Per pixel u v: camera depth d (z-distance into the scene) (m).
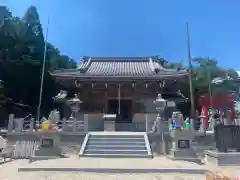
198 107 34.78
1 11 41.00
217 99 26.52
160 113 22.81
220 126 13.11
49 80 43.44
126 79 23.95
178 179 9.05
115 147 15.21
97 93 25.41
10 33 39.06
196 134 17.25
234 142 12.91
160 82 24.55
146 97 25.11
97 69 28.06
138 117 24.47
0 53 38.38
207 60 39.28
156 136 16.94
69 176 9.34
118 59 31.86
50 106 44.00
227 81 29.94
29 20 44.03
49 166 10.72
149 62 30.61
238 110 28.38
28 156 15.91
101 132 18.19
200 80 37.31
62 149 17.00
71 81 24.67
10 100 37.56
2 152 14.84
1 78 38.56
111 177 9.30
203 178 9.24
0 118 35.19
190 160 13.54
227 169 11.22
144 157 14.11
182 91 37.59
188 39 27.25
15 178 9.20
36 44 42.53
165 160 13.33
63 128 18.05
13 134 17.44
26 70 40.31
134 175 9.68
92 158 13.68
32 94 42.69
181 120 14.77
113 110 25.44
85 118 17.97
